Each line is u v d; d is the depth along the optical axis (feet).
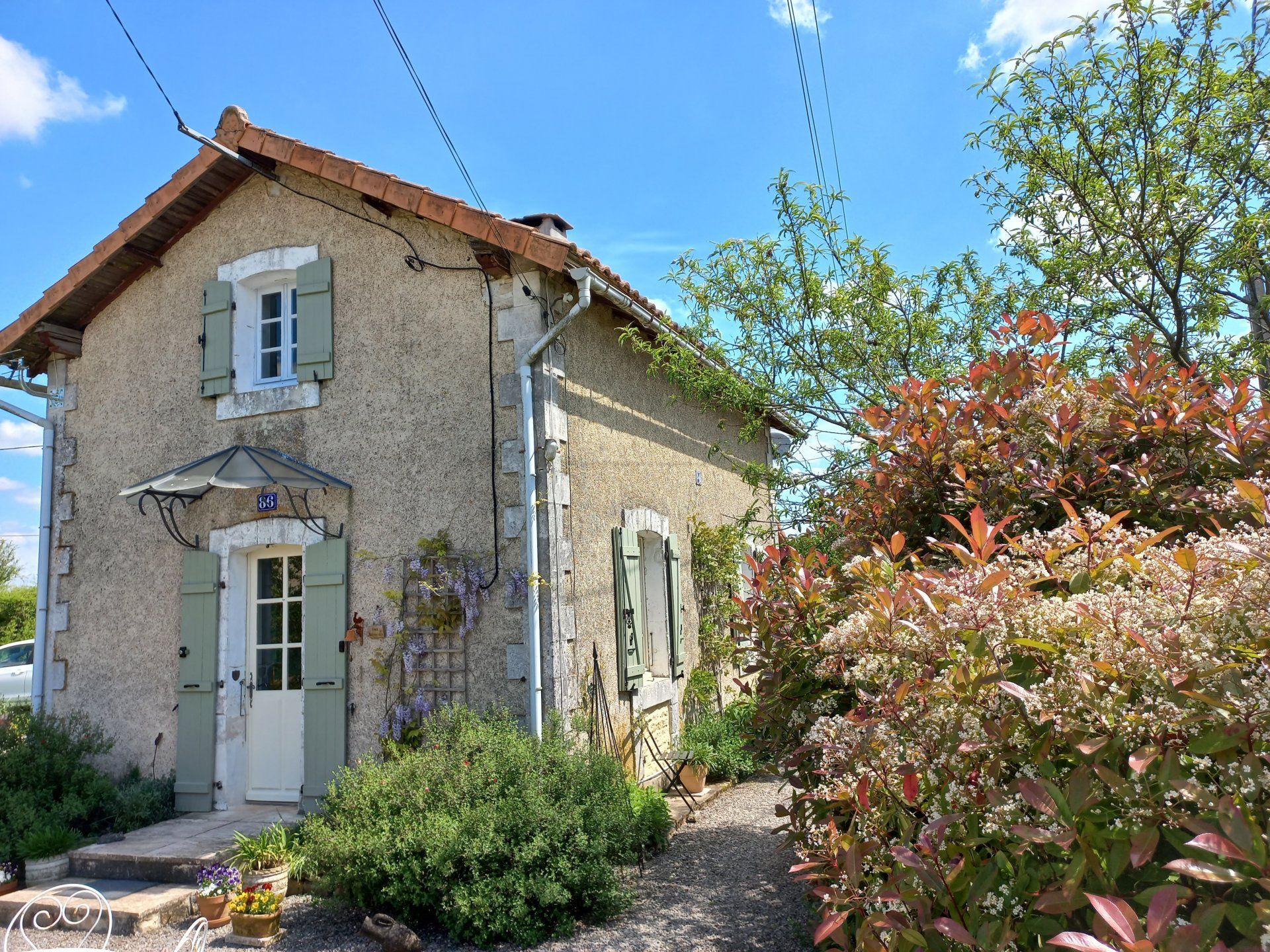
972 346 20.17
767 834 21.31
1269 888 4.73
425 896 15.67
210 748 22.79
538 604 20.54
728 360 21.61
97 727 24.07
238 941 15.97
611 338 26.00
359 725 21.44
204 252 25.54
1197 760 5.82
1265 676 5.65
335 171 22.56
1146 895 5.41
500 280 21.97
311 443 23.26
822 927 6.76
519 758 17.47
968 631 7.02
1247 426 9.61
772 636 11.02
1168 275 18.40
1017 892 6.26
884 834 7.72
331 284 23.71
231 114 23.66
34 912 17.53
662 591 28.17
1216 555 6.40
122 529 25.12
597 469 24.11
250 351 25.00
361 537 22.26
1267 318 16.58
